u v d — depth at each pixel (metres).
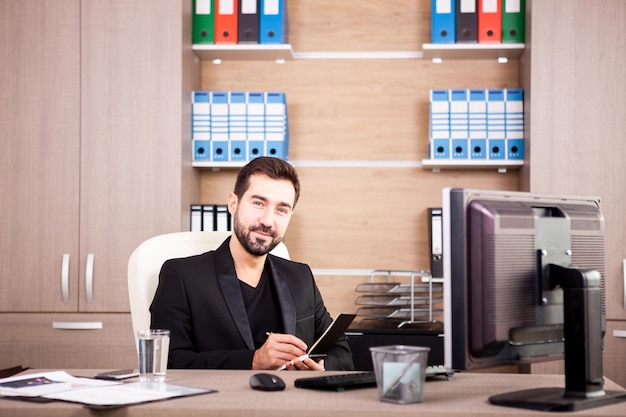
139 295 2.19
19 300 3.38
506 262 1.45
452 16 3.52
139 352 1.63
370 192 3.74
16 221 3.40
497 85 3.72
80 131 3.39
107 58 3.39
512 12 3.51
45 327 3.38
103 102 3.39
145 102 3.38
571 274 1.46
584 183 3.33
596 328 1.45
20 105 3.40
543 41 3.35
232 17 3.55
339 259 3.73
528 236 1.49
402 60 3.75
